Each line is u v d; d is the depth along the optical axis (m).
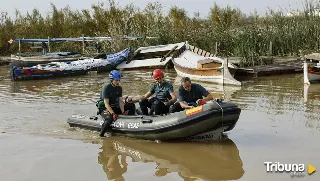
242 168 7.09
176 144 8.58
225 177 6.73
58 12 29.42
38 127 9.95
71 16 29.47
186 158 7.73
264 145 8.23
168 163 7.48
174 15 28.61
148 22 27.30
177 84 16.62
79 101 13.06
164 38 25.38
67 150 8.25
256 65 20.58
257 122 9.91
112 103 9.38
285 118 10.21
